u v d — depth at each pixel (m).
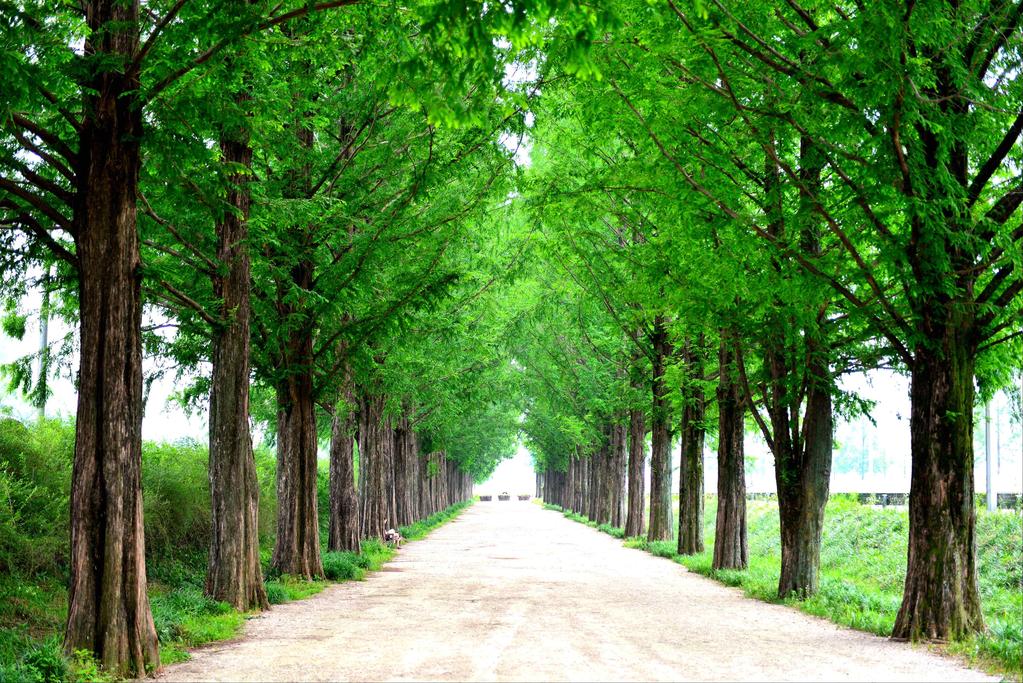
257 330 18.00
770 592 16.39
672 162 13.48
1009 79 10.81
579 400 42.88
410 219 17.11
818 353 15.21
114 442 9.46
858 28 9.65
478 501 135.50
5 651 10.88
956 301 11.71
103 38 9.71
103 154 9.69
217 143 14.79
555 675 8.59
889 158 10.48
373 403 31.44
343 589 18.22
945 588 11.37
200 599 13.68
